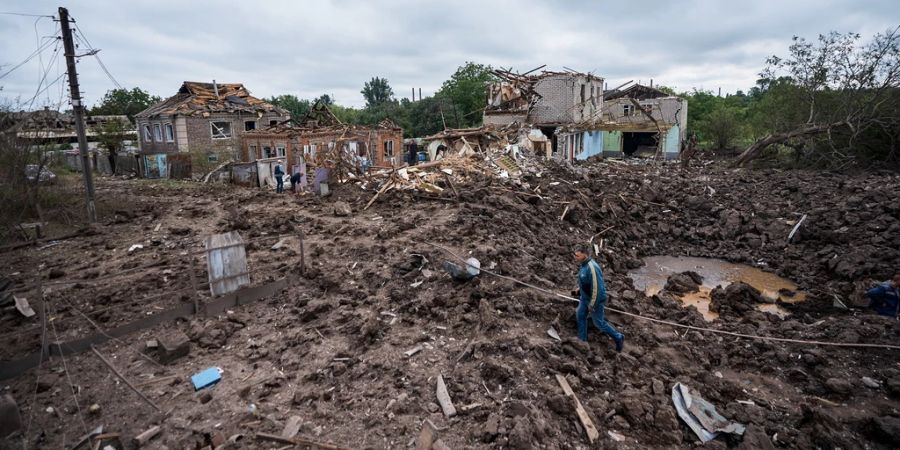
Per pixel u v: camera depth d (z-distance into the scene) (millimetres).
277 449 4891
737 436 5547
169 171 29609
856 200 18016
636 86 46219
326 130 29609
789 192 21453
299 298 8664
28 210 14836
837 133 29078
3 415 5016
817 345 7945
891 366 7230
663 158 37438
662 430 5543
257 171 24641
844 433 5723
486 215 14414
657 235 17406
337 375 6262
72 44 14578
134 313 7941
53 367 6406
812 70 29562
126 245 12320
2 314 7852
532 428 5152
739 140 46406
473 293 8430
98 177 31328
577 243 14227
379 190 18047
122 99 52406
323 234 13023
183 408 5562
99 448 4895
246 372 6363
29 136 14727
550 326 7703
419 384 6051
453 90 54250
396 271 9906
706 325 8898
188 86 34312
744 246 15961
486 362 6309
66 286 9133
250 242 12023
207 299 8188
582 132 36406
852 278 12078
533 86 36312
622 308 8875
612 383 6434
